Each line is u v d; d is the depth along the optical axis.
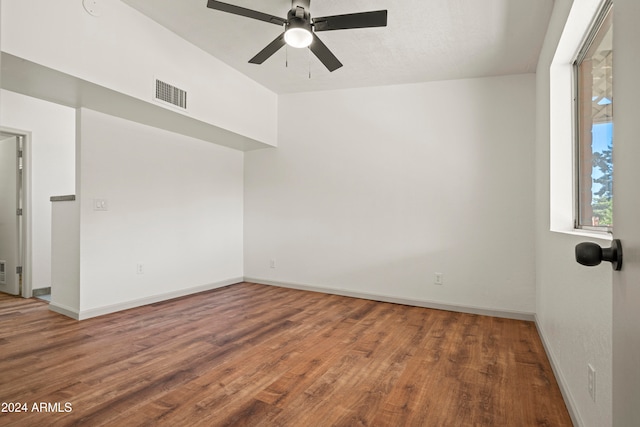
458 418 1.79
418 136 4.09
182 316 3.45
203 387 2.07
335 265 4.50
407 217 4.12
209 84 3.67
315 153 4.62
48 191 4.45
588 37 2.16
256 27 3.13
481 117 3.83
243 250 5.13
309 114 4.66
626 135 0.60
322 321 3.37
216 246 4.72
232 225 4.97
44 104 4.45
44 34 2.33
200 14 2.95
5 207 4.41
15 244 4.28
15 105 4.20
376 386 2.11
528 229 3.62
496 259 3.73
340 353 2.60
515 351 2.66
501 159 3.74
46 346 2.64
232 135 4.19
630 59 0.58
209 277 4.62
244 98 4.18
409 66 3.69
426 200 4.04
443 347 2.74
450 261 3.92
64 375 2.19
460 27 2.95
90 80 2.59
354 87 4.38
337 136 4.50
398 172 4.18
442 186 3.97
